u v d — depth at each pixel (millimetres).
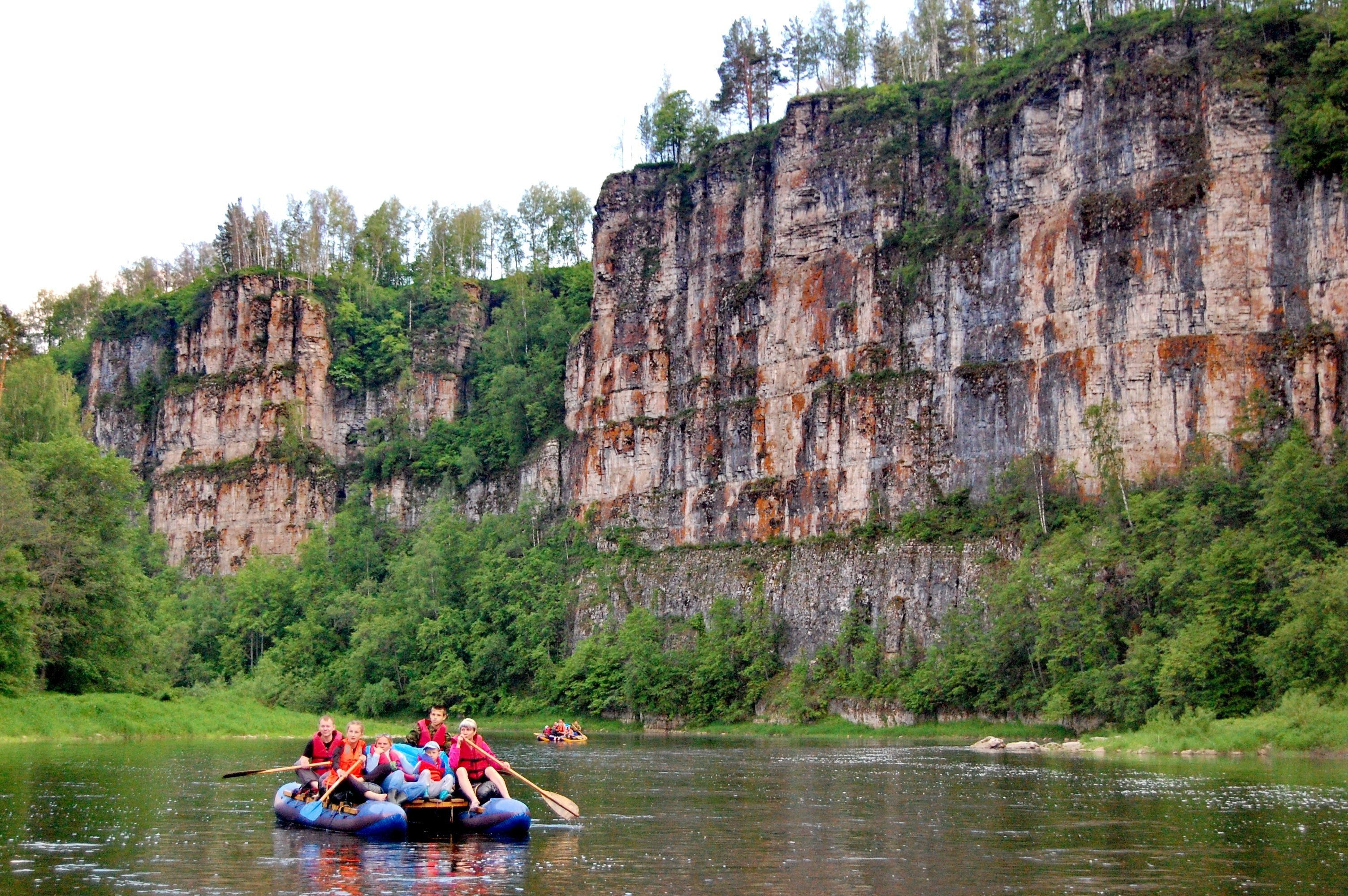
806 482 138875
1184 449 108438
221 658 163500
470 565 161125
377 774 41406
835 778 61844
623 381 163000
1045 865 34188
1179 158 113688
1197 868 33594
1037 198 124125
